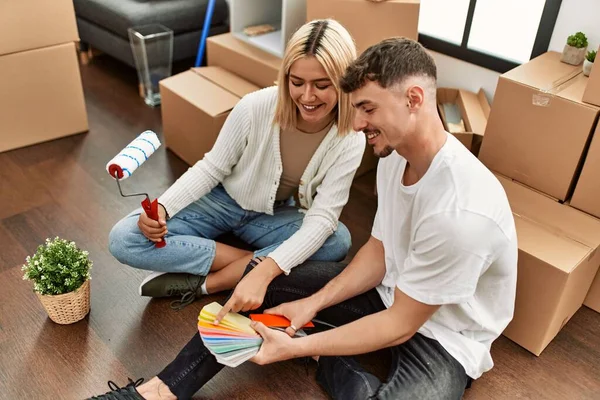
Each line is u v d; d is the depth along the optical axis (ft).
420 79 3.67
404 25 6.73
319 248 5.40
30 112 7.97
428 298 4.00
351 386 4.39
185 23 9.39
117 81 10.16
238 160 5.64
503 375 5.26
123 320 5.56
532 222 5.49
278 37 8.44
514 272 4.37
